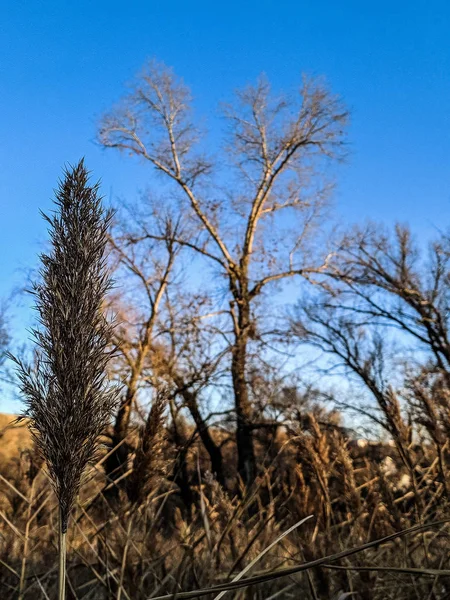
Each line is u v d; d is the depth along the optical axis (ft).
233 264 84.48
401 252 81.00
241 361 71.05
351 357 66.59
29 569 10.96
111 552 10.23
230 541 10.81
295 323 74.69
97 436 5.21
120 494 11.39
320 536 9.97
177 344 71.05
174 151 89.97
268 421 66.39
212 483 11.69
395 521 10.39
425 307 77.41
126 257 73.77
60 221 5.40
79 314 5.19
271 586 10.21
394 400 12.07
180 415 61.93
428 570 6.14
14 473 13.32
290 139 92.32
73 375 5.12
